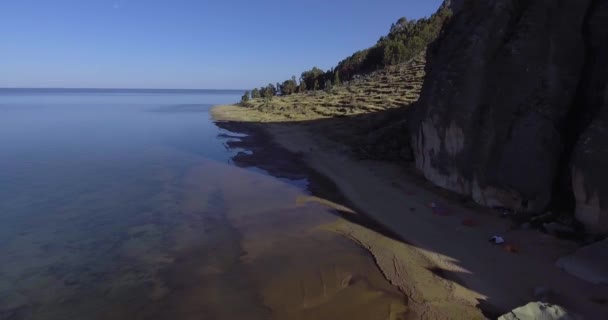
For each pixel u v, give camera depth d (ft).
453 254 40.68
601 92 43.04
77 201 64.08
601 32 45.62
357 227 50.65
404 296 34.30
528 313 27.66
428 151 65.26
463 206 52.90
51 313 33.01
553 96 46.11
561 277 33.96
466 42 56.44
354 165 83.20
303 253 43.70
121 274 39.55
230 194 66.85
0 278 38.96
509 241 41.68
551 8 47.67
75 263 42.14
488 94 52.01
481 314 30.71
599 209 37.81
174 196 66.33
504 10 52.95
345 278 37.91
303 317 31.78
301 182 73.87
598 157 37.60
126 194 67.72
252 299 34.53
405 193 60.95
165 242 47.37
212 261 42.14
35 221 54.95
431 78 68.80
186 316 32.14
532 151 45.47
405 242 45.06
